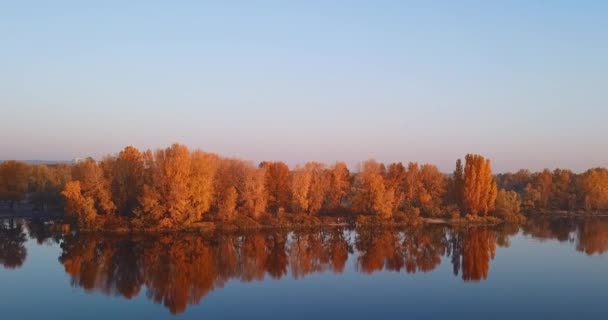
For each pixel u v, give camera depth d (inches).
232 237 3348.9
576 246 3186.5
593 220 4815.5
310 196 4153.5
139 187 3595.0
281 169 4325.8
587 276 2304.4
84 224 3316.9
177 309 1754.4
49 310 1721.2
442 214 4537.4
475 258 2760.8
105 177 3720.5
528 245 3230.8
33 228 3472.0
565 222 4623.5
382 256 2824.8
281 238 3388.3
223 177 4082.2
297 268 2461.9
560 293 2006.6
